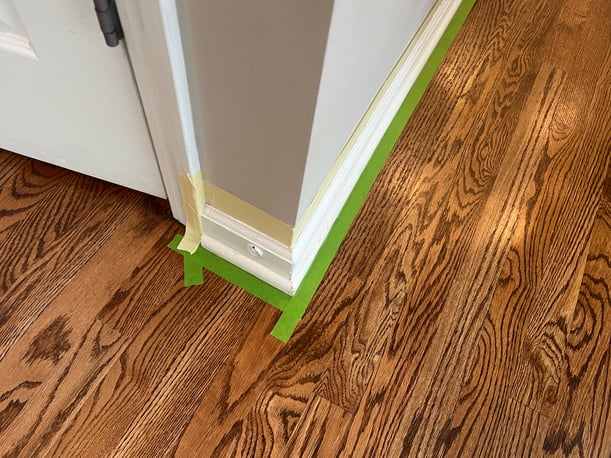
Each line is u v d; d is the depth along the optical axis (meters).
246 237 0.88
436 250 1.04
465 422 0.89
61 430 0.83
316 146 0.66
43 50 0.70
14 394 0.84
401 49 1.03
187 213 0.91
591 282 1.03
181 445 0.83
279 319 0.94
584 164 1.16
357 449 0.86
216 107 0.63
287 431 0.86
